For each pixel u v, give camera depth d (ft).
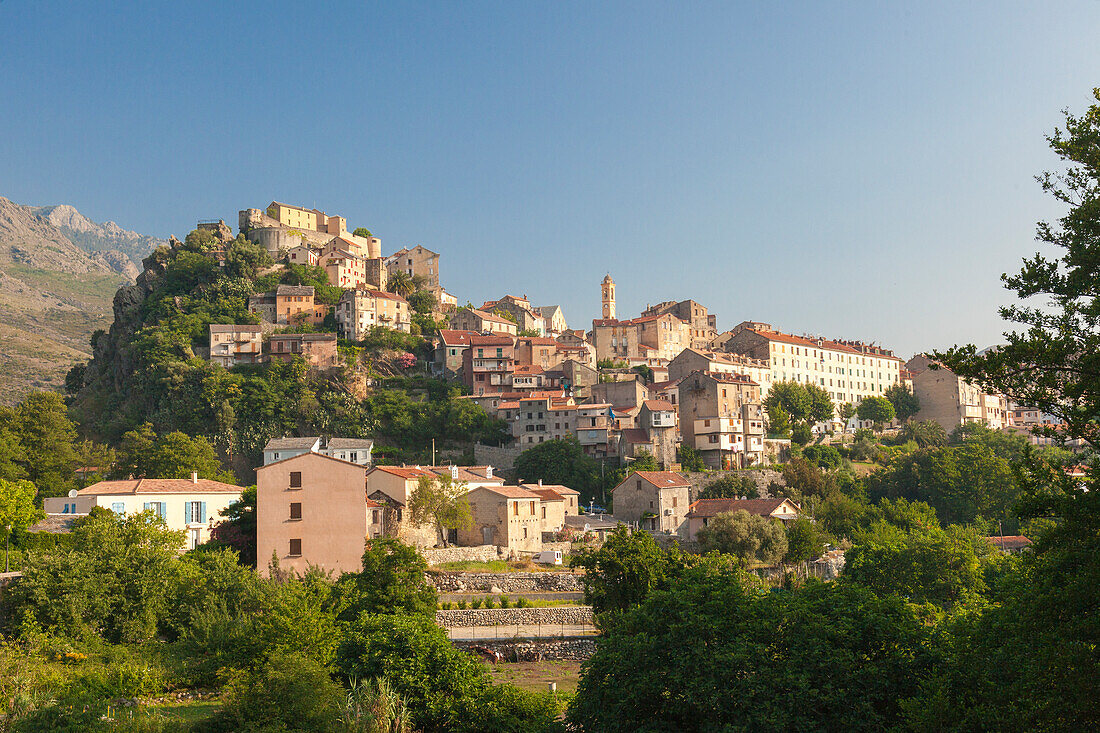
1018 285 109.91
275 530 285.84
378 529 340.39
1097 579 97.14
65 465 463.83
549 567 358.84
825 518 487.61
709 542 393.50
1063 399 103.24
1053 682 100.32
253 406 631.97
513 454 590.14
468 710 162.09
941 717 109.50
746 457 612.70
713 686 128.47
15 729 144.15
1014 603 122.83
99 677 183.01
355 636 177.47
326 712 150.00
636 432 585.22
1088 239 108.47
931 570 337.52
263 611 209.46
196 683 194.39
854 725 123.03
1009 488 511.40
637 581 243.60
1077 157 112.16
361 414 647.56
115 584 223.71
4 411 469.57
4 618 211.20
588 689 144.25
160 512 319.68
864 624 135.85
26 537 269.03
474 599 297.33
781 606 142.82
